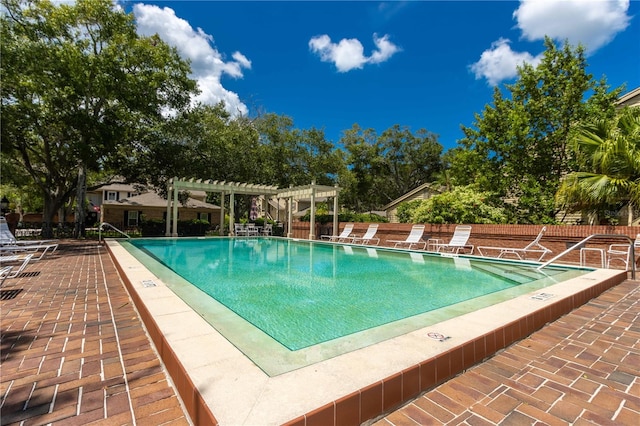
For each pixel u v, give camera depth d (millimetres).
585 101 11594
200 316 2910
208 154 18609
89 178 23406
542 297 3684
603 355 2582
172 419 1776
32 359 2480
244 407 1537
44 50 12383
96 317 3480
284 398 1619
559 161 12023
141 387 2100
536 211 10945
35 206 34562
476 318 2920
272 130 22000
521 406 1901
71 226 17219
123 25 15086
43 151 16781
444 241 10422
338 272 6469
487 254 9398
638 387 2107
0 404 1899
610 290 4777
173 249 10805
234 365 1976
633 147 7168
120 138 14625
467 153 14180
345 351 2211
